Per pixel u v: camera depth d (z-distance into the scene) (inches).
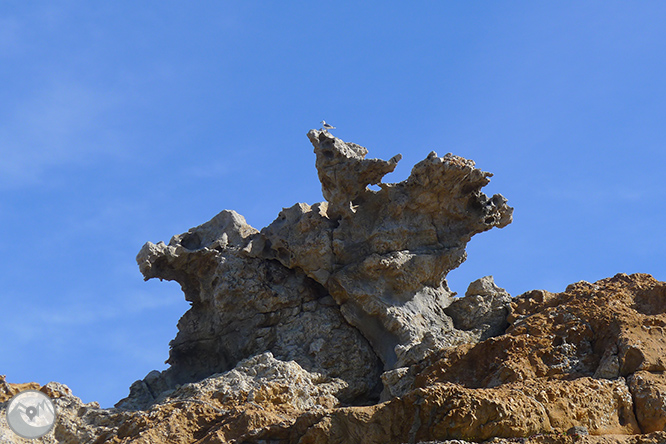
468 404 947.3
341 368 1218.6
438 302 1258.0
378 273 1240.8
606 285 1187.9
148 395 1231.5
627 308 1120.2
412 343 1194.0
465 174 1231.5
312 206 1304.1
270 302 1268.5
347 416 978.1
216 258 1288.1
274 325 1272.1
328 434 975.6
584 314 1122.7
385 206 1267.2
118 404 1210.0
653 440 929.5
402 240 1255.5
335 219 1290.6
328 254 1263.5
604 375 1029.2
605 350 1067.3
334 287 1248.8
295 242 1279.5
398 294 1244.5
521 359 1073.5
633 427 973.8
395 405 975.0
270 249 1296.8
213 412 1085.1
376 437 969.5
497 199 1283.2
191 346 1288.1
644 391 989.2
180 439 1046.4
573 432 933.2
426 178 1237.1
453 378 1091.3
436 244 1268.5
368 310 1229.7
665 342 1059.3
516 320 1197.1
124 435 1083.9
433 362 1132.5
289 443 997.8
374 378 1222.9
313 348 1225.4
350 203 1261.1
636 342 1049.5
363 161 1239.5
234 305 1275.8
